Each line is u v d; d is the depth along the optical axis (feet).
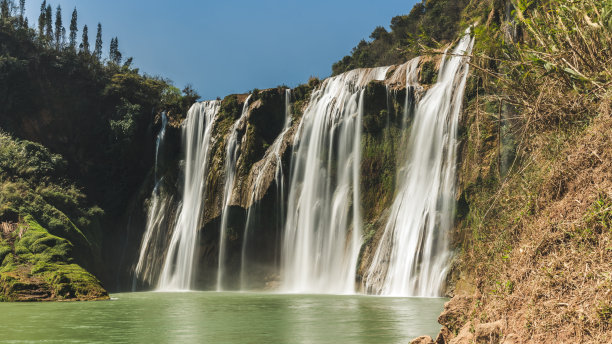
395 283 77.15
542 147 23.43
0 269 69.00
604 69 20.54
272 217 101.50
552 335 14.30
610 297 13.15
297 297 70.90
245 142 109.91
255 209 102.12
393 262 79.15
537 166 23.54
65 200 107.55
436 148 79.71
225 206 107.76
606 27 20.57
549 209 19.56
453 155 74.90
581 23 21.74
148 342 27.76
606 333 12.62
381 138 90.68
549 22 23.41
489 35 25.84
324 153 98.37
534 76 23.99
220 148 114.11
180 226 114.21
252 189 103.71
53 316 42.75
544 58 22.43
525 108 24.94
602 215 15.69
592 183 17.98
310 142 101.86
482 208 29.55
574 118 22.13
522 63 23.67
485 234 26.13
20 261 71.26
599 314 13.01
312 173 98.68
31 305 55.01
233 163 110.73
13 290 62.03
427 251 73.72
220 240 106.01
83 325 36.27
